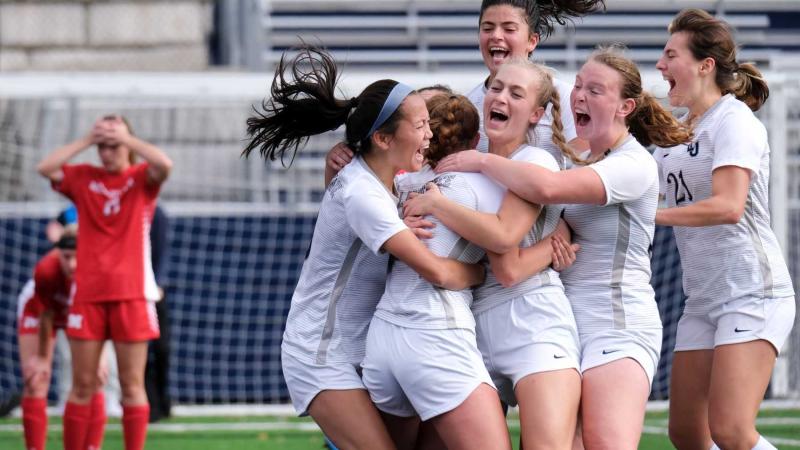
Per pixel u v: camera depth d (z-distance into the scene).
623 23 51.84
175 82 34.47
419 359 13.94
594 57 14.84
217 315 36.16
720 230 16.86
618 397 14.04
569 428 13.81
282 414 35.06
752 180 16.70
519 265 14.10
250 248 36.53
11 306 35.38
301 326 14.88
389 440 14.52
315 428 31.88
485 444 13.62
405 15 52.34
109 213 23.53
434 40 51.94
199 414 34.84
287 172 42.12
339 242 14.64
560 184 13.84
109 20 49.44
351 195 14.20
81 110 41.44
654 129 15.26
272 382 36.31
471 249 14.30
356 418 14.43
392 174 14.66
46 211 36.62
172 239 36.06
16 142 40.97
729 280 16.77
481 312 14.59
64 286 24.86
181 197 41.94
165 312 31.91
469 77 34.34
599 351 14.39
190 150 42.09
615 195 14.20
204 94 34.34
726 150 16.47
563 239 14.58
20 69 48.94
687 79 17.06
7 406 33.84
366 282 14.82
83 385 23.55
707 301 17.05
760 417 32.50
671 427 17.70
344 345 14.77
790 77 34.19
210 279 36.22
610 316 14.53
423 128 14.41
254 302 36.38
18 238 35.69
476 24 52.41
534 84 14.58
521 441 14.05
